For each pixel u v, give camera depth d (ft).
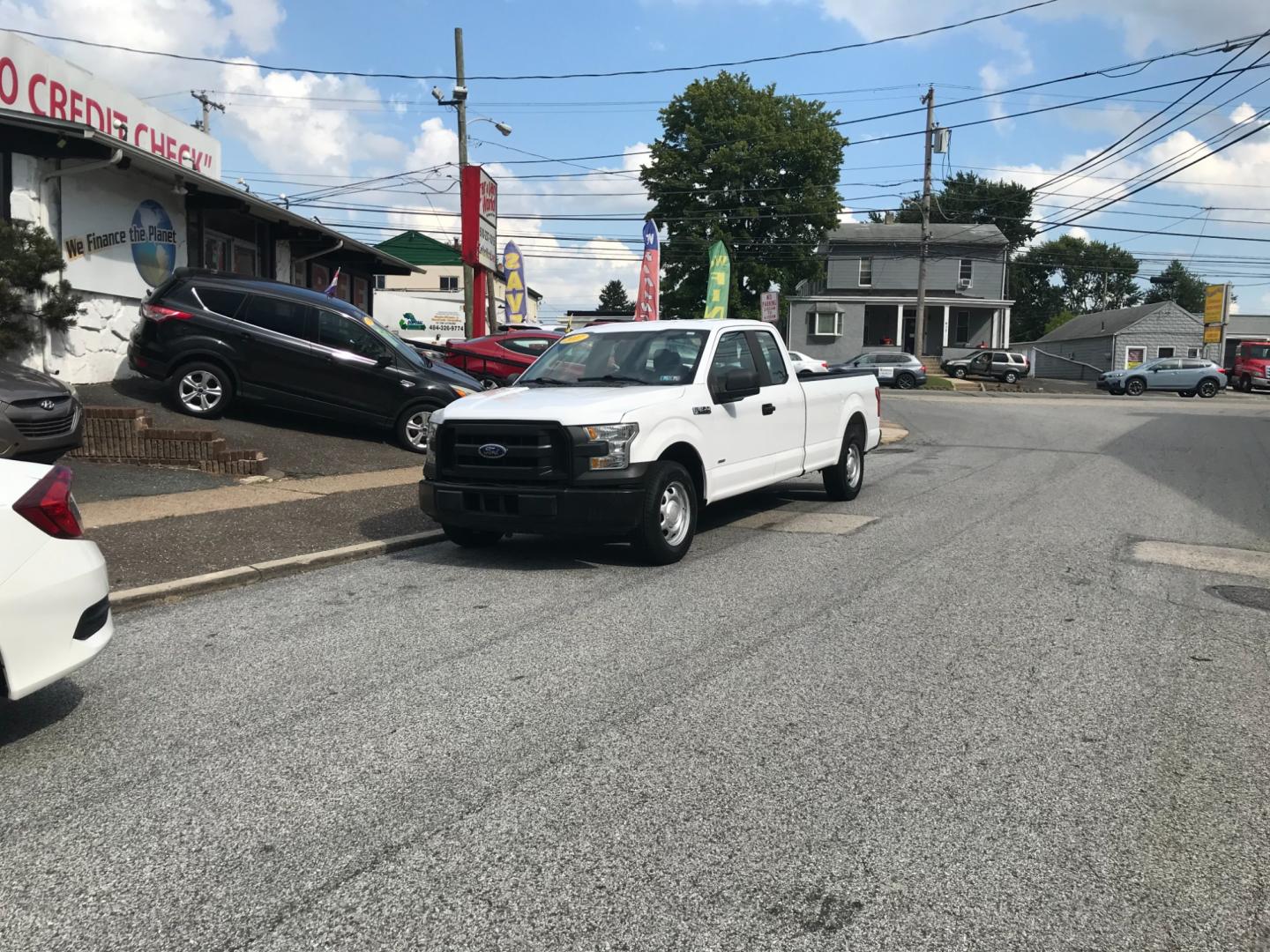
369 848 10.46
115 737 13.66
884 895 9.48
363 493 33.53
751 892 9.53
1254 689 15.28
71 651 13.12
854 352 174.60
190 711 14.64
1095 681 15.64
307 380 42.04
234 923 9.09
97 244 44.32
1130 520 30.66
